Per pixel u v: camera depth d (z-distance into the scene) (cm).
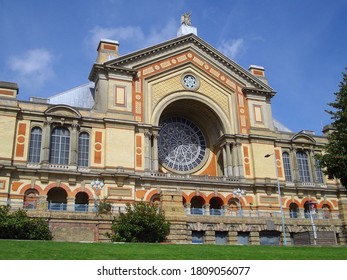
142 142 5353
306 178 6188
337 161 3672
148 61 5769
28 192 4656
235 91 6181
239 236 4284
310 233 4503
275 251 2452
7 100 4856
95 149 5097
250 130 6000
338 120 3803
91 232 3516
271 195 5738
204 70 6094
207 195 5441
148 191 5144
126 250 2223
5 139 4709
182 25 6838
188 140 6247
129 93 5469
